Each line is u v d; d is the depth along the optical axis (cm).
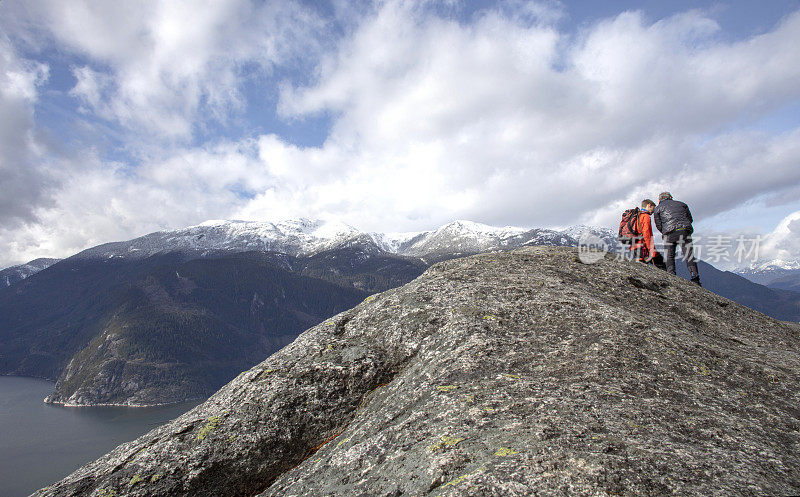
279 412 693
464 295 916
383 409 634
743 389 615
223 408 717
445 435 491
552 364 650
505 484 370
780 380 651
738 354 768
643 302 1010
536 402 532
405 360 781
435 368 679
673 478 372
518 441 443
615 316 794
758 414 545
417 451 479
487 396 561
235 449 642
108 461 679
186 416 757
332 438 664
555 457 401
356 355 794
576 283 1041
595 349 682
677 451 417
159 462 627
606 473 374
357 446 547
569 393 557
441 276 1070
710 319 1008
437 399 582
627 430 461
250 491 614
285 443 659
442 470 423
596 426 468
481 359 670
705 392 589
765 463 423
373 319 909
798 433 506
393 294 1021
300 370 771
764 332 1015
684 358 675
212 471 617
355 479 487
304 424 684
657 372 632
